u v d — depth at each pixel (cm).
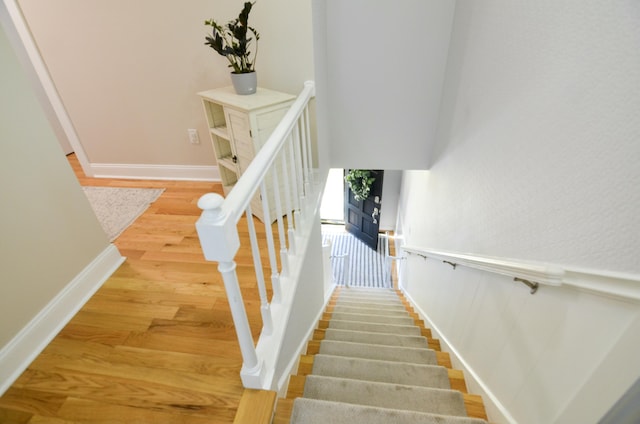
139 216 237
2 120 123
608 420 76
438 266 245
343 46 255
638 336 68
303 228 191
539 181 107
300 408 117
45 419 110
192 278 176
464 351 172
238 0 210
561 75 96
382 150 301
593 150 81
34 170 135
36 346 133
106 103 264
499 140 140
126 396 117
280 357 133
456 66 219
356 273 586
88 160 294
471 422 116
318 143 236
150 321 149
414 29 243
